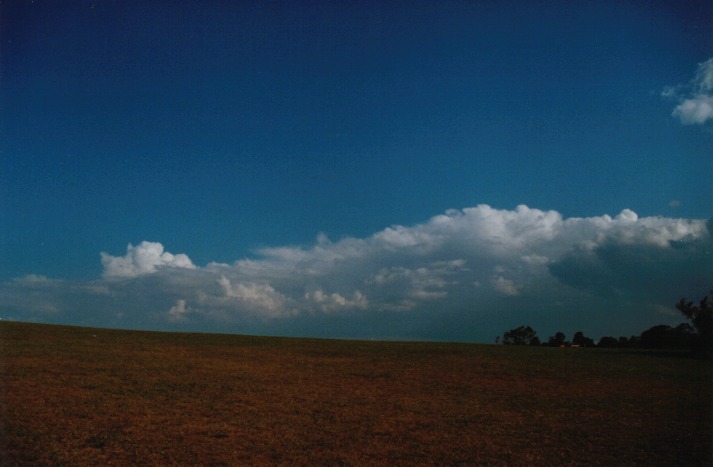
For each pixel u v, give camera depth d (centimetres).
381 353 4962
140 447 1814
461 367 4094
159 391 2691
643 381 3488
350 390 2989
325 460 1766
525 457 1845
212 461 1717
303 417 2294
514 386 3259
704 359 4716
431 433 2109
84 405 2311
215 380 3105
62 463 1642
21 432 1891
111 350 4162
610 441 2041
